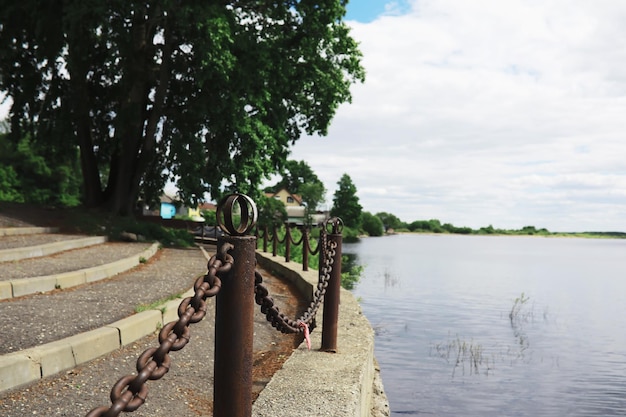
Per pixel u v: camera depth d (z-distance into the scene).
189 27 18.67
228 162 20.75
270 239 25.73
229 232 2.32
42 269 10.04
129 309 7.41
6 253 10.89
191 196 20.78
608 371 14.44
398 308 23.77
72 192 45.16
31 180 41.88
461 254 91.38
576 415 10.73
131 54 19.38
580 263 80.00
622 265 77.88
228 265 2.20
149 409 4.35
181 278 10.82
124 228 19.45
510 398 11.54
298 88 22.28
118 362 5.50
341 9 21.23
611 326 22.11
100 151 24.95
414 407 10.51
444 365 13.91
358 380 4.29
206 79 19.20
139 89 21.88
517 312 24.50
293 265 13.86
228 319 2.30
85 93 21.75
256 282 3.23
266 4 21.11
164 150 22.89
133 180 22.45
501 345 17.03
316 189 115.19
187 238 21.66
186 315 1.87
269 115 22.36
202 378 5.23
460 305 25.97
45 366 4.91
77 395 4.53
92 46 21.38
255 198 21.64
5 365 4.50
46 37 20.19
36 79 21.64
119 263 11.35
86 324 6.40
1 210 19.36
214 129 20.06
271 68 20.52
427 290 31.78
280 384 4.14
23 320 6.39
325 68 22.55
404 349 15.56
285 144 23.86
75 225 18.53
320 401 3.79
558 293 35.31
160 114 21.53
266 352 6.36
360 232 161.75
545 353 16.25
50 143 22.48
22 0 19.78
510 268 59.53
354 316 7.07
